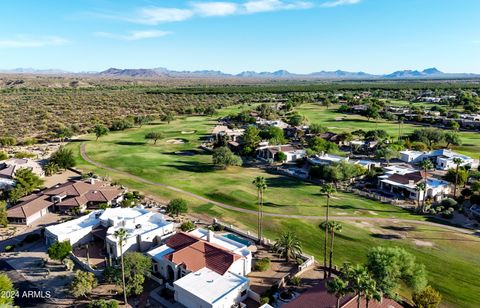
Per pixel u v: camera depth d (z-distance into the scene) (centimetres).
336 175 10144
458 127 17975
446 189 9644
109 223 6950
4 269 5819
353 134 16588
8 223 7675
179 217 8031
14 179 9462
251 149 13825
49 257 6012
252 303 5075
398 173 10612
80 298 5094
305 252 6488
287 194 9519
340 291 3972
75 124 19488
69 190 8775
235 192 9519
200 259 5591
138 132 18100
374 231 7338
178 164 12550
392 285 4825
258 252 6494
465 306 5003
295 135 16912
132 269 5325
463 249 6612
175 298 5081
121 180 10638
